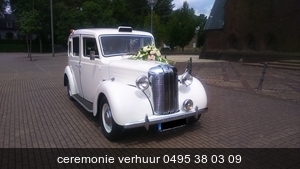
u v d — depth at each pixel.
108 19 29.08
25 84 10.33
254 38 22.31
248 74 14.08
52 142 4.22
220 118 5.64
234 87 9.85
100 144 4.15
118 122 3.89
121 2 38.38
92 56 5.14
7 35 60.59
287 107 6.66
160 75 4.07
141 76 4.00
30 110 6.22
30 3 36.62
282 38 19.62
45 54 38.75
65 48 51.84
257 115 5.89
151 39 5.80
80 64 5.89
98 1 31.95
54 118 5.55
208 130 4.86
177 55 39.34
